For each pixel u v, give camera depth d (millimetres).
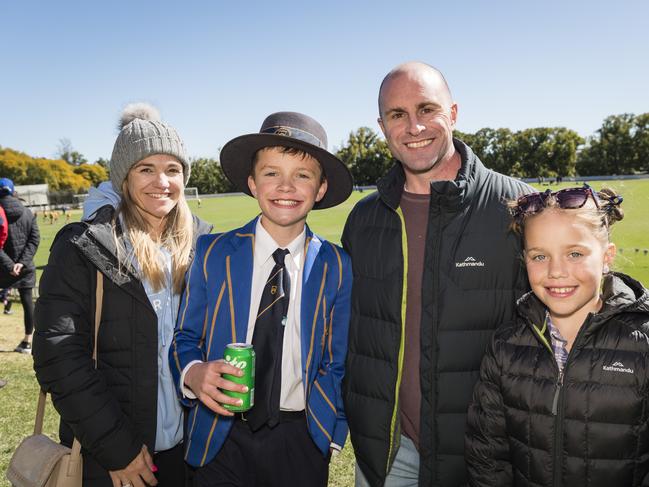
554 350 1839
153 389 1958
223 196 74812
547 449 1769
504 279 2045
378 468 2137
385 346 2113
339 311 2150
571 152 90062
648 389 1660
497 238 2045
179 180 2170
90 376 1845
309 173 2029
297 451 2047
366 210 2359
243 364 1758
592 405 1699
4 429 4066
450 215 2059
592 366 1711
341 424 2158
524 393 1804
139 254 1982
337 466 3549
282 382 2000
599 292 1807
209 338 1998
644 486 1707
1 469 3447
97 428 1814
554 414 1755
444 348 2023
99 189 2125
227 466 2006
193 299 2021
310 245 2117
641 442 1685
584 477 1726
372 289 2174
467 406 2035
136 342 1936
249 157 2137
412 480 2281
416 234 2252
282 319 1974
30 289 6297
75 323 1868
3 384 4824
